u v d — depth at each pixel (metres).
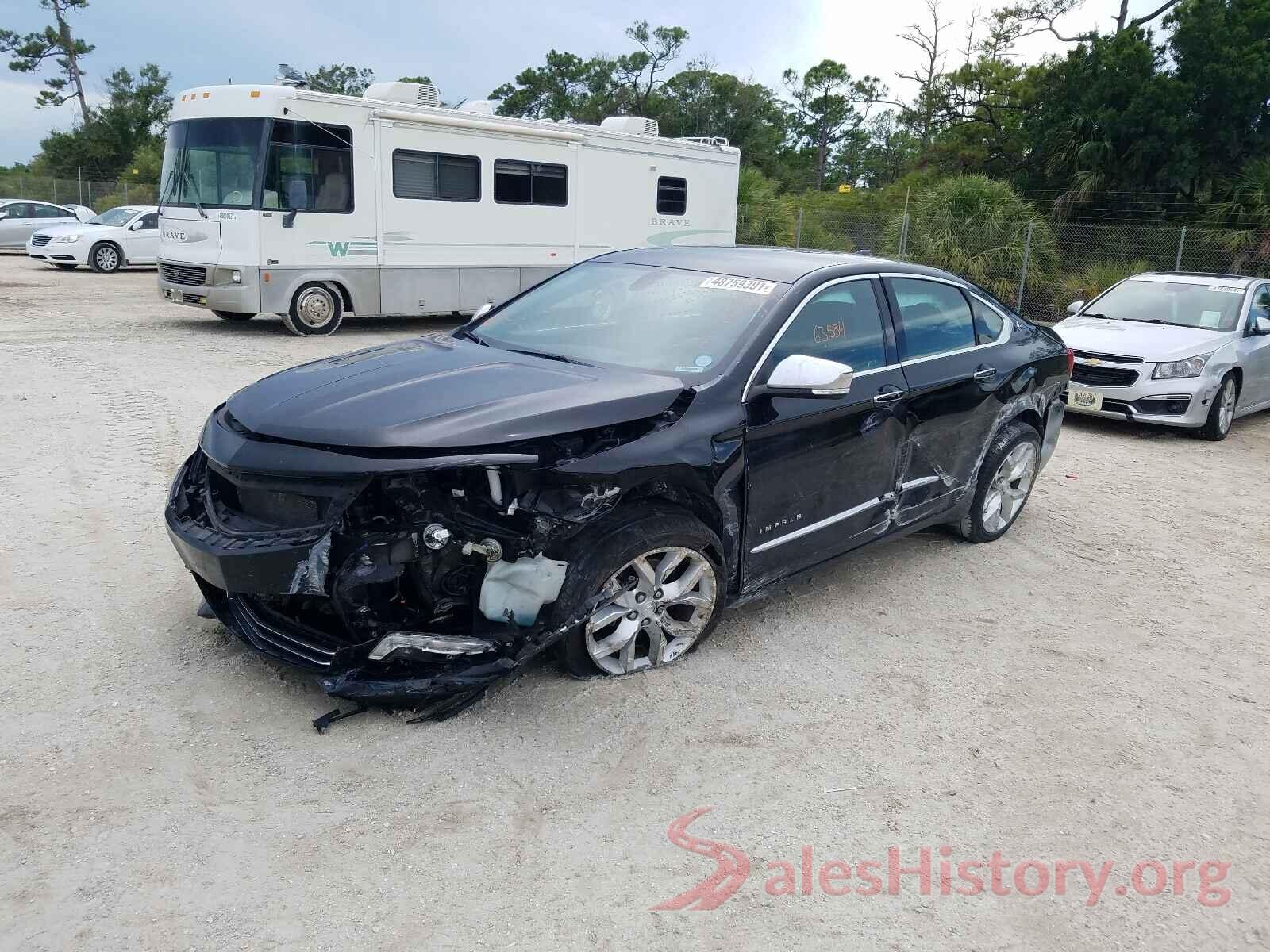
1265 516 6.79
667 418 3.70
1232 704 3.99
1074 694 4.00
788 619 4.55
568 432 3.41
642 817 3.02
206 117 12.27
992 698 3.92
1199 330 9.49
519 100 57.88
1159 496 7.16
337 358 4.29
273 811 2.92
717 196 16.84
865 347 4.55
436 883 2.67
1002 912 2.71
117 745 3.19
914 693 3.91
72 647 3.82
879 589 5.00
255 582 3.26
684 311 4.35
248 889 2.60
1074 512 6.61
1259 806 3.29
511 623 3.39
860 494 4.56
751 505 4.00
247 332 12.99
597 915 2.60
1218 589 5.32
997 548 5.74
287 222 12.22
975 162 32.25
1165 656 4.42
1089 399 9.25
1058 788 3.32
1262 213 20.12
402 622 3.38
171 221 12.79
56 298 15.99
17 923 2.43
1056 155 28.25
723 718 3.61
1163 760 3.54
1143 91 25.33
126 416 7.54
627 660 3.81
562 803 3.05
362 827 2.88
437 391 3.59
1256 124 25.16
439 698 3.51
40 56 59.69
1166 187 25.55
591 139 14.78
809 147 61.69
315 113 12.15
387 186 12.92
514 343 4.46
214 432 3.65
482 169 13.74
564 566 3.45
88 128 53.59
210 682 3.61
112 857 2.68
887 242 21.55
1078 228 20.66
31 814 2.83
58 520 5.22
